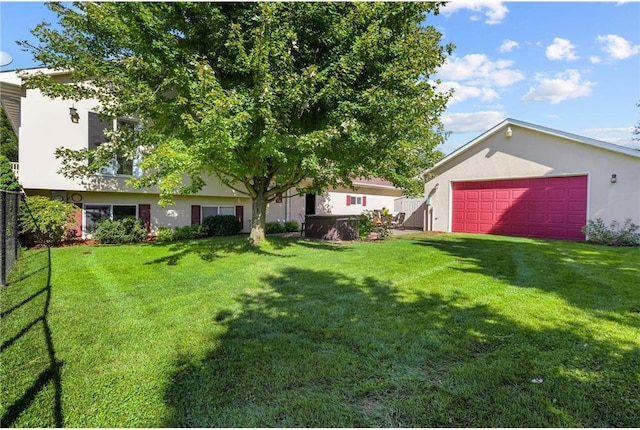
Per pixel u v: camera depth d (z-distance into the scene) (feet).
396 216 61.98
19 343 10.52
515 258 25.26
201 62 20.33
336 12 22.44
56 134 30.96
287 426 6.93
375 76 23.50
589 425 6.88
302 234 44.50
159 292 16.21
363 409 7.44
